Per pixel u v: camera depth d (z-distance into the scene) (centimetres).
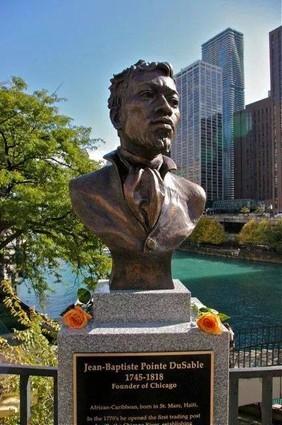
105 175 302
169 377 257
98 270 1330
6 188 1342
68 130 1451
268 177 8094
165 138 280
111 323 274
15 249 1468
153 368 256
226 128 8862
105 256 1358
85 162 1441
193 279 3491
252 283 3250
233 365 859
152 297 277
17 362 453
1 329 1151
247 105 8606
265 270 3928
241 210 7612
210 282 3338
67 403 256
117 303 276
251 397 693
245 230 5047
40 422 389
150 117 274
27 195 1217
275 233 4644
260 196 8325
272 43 7462
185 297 278
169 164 302
